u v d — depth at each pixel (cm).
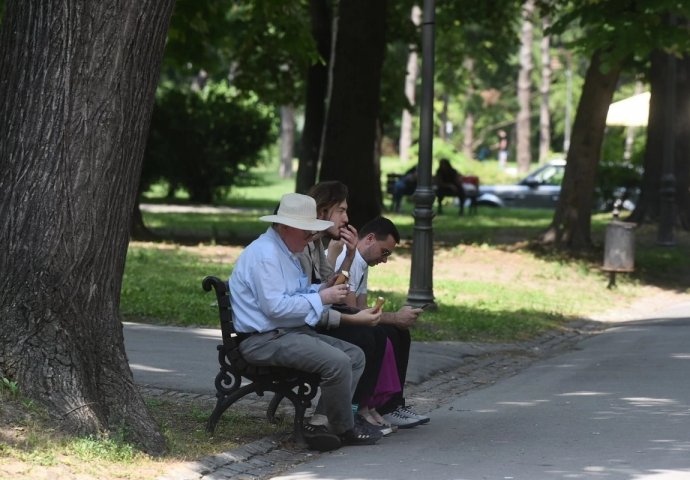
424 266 2112
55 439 884
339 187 1129
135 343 1602
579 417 1221
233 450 1006
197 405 1199
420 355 1670
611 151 5675
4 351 925
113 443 911
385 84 4869
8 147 946
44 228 939
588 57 2795
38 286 934
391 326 1174
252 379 1068
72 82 941
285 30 3141
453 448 1059
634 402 1320
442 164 5056
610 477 913
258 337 1049
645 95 4862
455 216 4956
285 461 1019
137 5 952
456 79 8519
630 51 2694
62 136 941
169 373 1369
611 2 2747
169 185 5672
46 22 940
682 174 4038
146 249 2936
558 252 3197
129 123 962
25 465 828
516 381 1523
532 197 5919
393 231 1174
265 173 9600
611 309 2494
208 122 5441
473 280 2700
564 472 934
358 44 3170
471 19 4581
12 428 880
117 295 980
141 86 966
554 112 12656
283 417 1157
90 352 951
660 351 1795
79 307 946
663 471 934
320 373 1045
